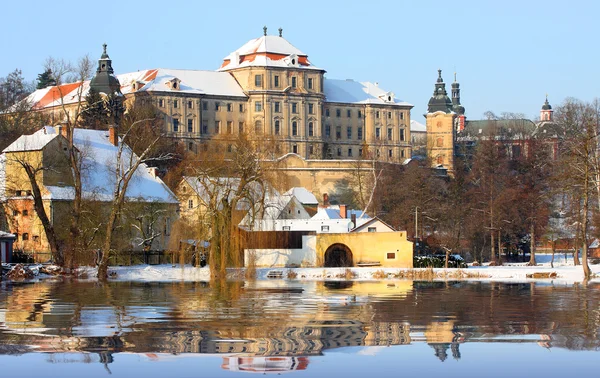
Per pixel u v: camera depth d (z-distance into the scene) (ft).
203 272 361.10
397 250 400.47
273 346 179.11
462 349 177.47
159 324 206.49
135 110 653.30
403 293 283.38
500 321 214.28
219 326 203.51
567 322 212.64
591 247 547.90
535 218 497.05
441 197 577.43
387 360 167.32
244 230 350.43
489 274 364.79
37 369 159.12
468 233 511.40
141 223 406.82
